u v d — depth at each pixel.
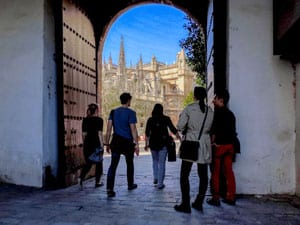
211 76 7.01
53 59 6.85
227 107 5.66
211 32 6.93
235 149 5.20
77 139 7.23
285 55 5.52
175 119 67.88
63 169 6.50
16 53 6.60
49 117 6.66
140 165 10.97
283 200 5.33
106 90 48.50
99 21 9.08
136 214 4.57
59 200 5.40
